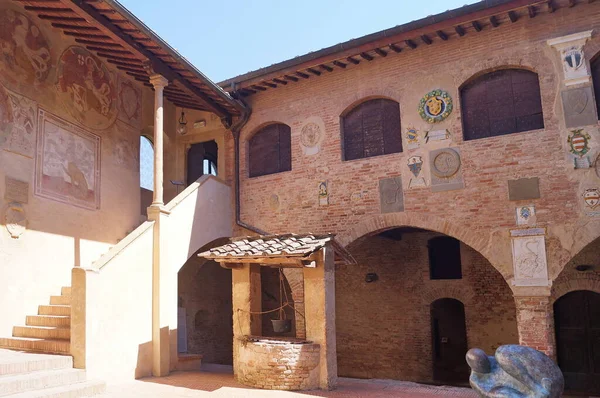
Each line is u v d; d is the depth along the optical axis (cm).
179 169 1494
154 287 1044
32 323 955
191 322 1483
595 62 1012
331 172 1238
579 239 960
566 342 1380
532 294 984
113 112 1241
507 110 1077
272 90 1362
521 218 1013
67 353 866
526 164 1023
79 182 1116
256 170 1391
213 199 1298
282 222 1294
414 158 1134
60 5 976
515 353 541
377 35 1120
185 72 1155
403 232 1579
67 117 1095
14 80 970
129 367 960
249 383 934
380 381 1055
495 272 1470
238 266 1027
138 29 977
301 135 1295
